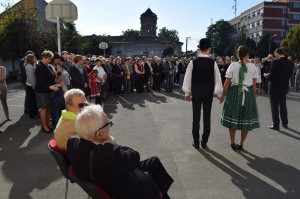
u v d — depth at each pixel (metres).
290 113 9.71
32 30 25.52
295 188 4.19
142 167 3.18
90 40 59.16
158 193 2.80
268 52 67.31
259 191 4.10
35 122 8.09
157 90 17.14
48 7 9.30
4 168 4.89
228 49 79.81
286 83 7.30
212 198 3.91
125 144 6.18
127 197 2.56
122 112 9.89
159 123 8.19
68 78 8.05
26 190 4.14
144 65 16.20
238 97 5.53
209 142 6.32
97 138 2.52
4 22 25.17
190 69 5.70
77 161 2.50
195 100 5.73
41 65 6.83
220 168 4.91
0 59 25.59
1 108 10.38
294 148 5.95
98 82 10.56
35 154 5.54
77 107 3.81
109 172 2.42
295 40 50.94
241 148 5.86
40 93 6.89
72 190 4.14
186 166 4.99
